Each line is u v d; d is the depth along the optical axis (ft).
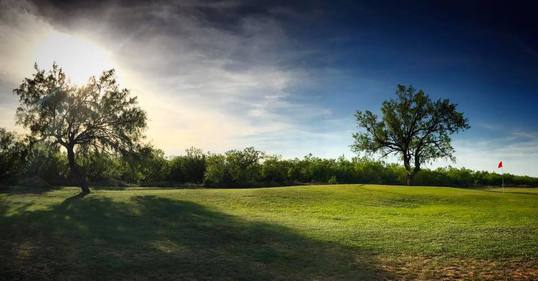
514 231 53.93
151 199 90.17
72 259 34.68
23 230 47.26
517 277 32.14
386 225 60.29
